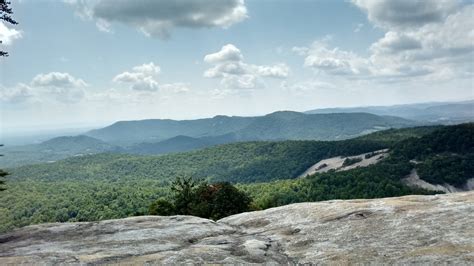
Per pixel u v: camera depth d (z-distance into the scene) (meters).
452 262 7.98
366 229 11.48
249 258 10.39
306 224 13.38
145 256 10.62
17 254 11.42
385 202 14.13
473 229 9.71
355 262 9.05
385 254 9.23
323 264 9.36
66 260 10.39
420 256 8.62
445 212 11.59
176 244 12.17
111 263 10.04
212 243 12.22
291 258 10.41
